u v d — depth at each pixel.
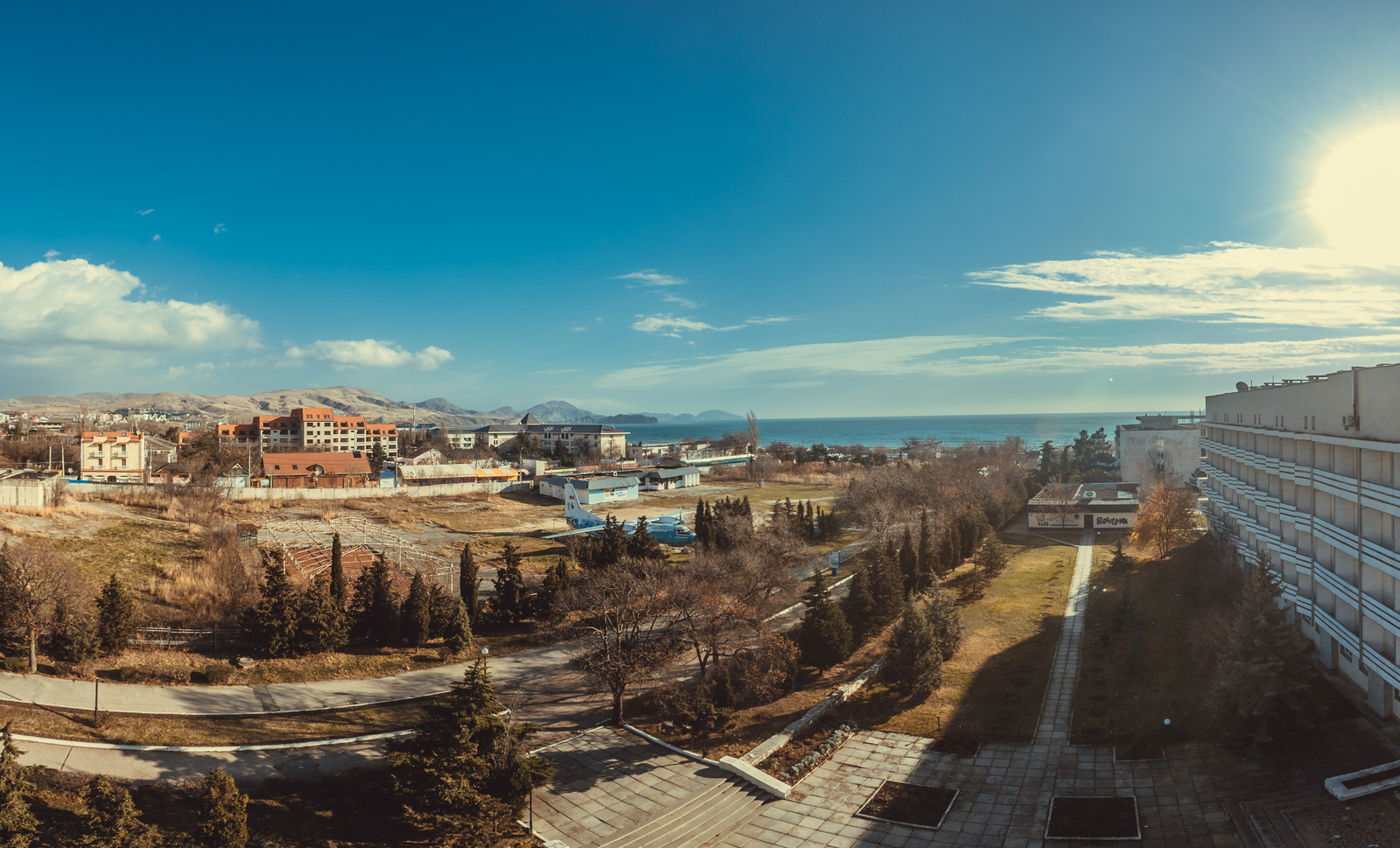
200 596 57.28
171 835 26.89
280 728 40.56
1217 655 40.00
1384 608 36.25
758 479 173.62
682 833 33.72
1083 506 102.25
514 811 31.53
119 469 126.75
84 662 44.53
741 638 49.53
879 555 62.72
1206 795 33.81
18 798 25.67
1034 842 32.00
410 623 55.06
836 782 38.09
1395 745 35.22
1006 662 52.25
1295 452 48.16
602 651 45.22
